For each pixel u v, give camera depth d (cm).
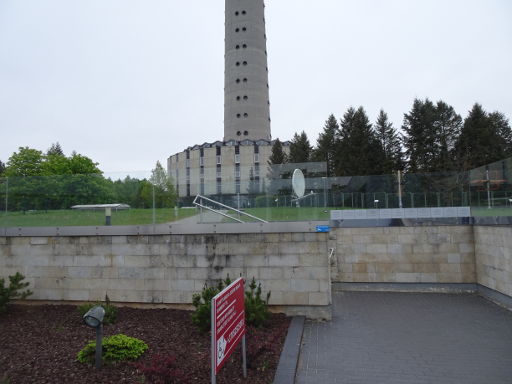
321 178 965
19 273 777
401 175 1085
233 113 6216
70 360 489
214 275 760
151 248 785
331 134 5041
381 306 871
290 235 743
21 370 459
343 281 1089
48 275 817
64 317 705
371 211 1086
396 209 1073
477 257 997
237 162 5947
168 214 816
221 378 440
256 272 748
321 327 689
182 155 6688
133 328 632
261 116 6225
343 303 907
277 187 849
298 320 702
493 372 487
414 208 1066
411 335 645
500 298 872
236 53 6228
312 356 547
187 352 517
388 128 4519
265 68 6400
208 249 766
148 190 837
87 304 731
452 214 1041
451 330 674
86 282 802
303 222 775
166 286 775
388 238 1071
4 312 740
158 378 420
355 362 524
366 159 4050
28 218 842
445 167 3838
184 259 772
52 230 827
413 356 546
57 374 446
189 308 765
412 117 4328
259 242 751
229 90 6272
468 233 1024
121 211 816
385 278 1067
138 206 823
